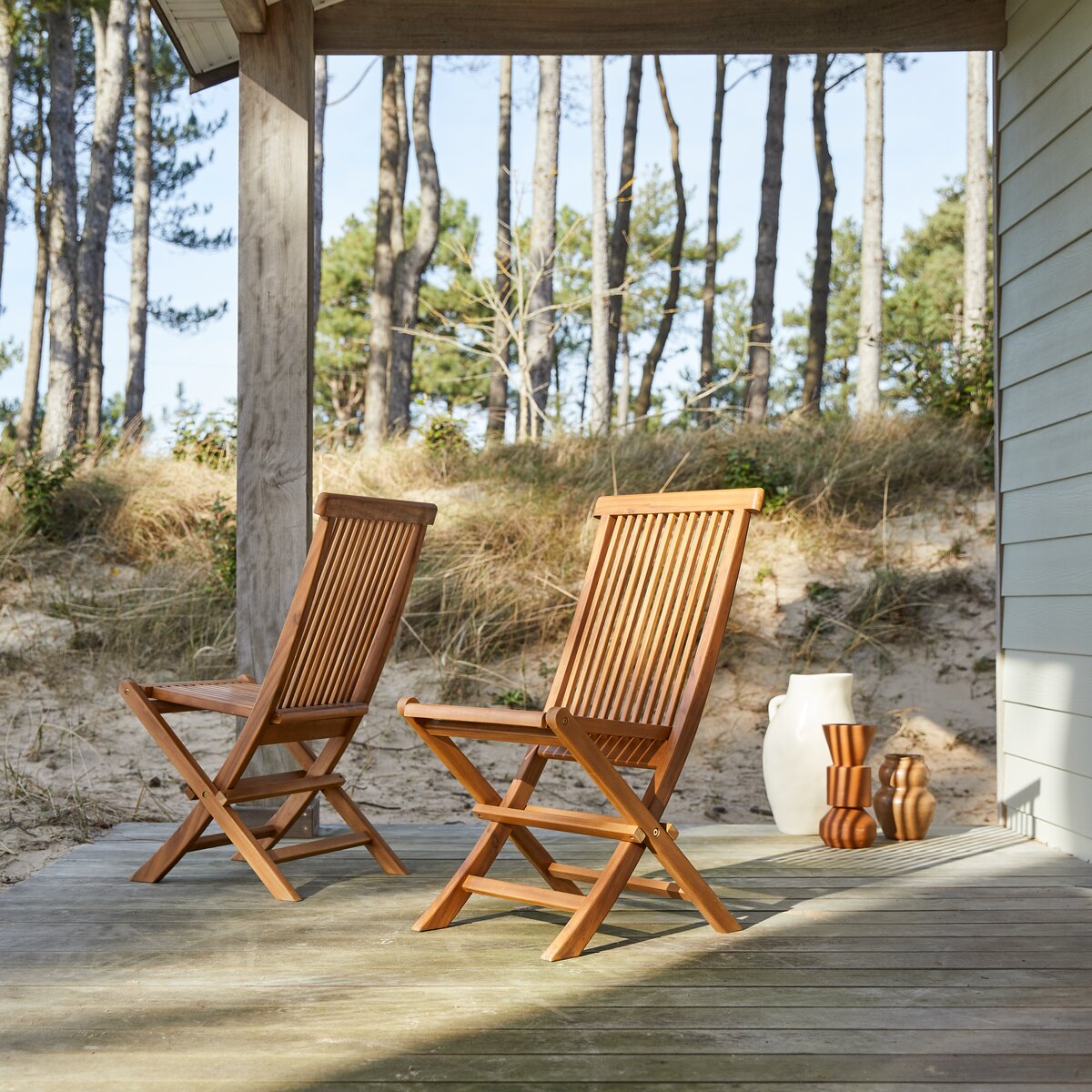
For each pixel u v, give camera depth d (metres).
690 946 2.77
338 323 24.41
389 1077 1.99
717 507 3.13
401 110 15.72
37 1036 2.18
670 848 2.86
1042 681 4.00
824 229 14.05
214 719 6.04
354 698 3.60
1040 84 4.00
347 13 4.18
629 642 3.21
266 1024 2.24
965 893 3.28
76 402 13.62
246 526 4.00
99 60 15.97
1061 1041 2.15
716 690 6.36
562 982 2.50
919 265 28.20
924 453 8.02
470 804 5.14
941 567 6.94
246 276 4.05
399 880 3.50
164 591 7.07
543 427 10.56
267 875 3.27
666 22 4.21
